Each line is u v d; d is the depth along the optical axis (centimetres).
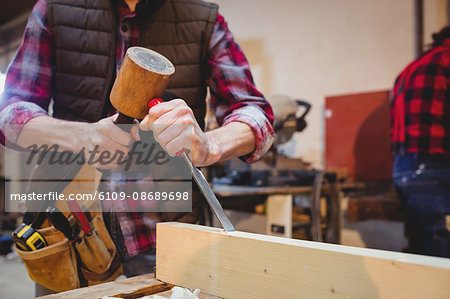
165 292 61
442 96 195
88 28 87
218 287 58
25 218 80
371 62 304
